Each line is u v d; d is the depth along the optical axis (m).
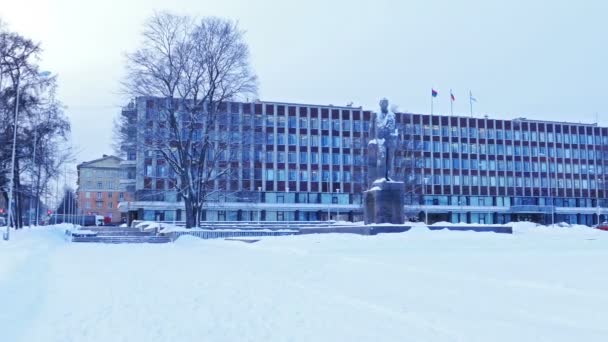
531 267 15.52
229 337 8.62
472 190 98.06
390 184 31.98
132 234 50.25
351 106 96.06
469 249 23.52
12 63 44.88
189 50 44.69
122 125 45.16
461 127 99.06
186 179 46.69
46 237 42.81
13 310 10.49
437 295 12.24
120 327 9.26
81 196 134.88
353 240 26.53
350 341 8.41
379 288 13.72
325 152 91.00
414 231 29.64
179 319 10.04
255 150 79.62
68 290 13.57
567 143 107.00
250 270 18.80
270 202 87.06
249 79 46.53
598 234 39.66
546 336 8.58
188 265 20.89
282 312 10.87
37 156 47.44
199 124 46.31
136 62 43.72
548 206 101.50
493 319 9.93
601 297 10.38
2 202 82.88
